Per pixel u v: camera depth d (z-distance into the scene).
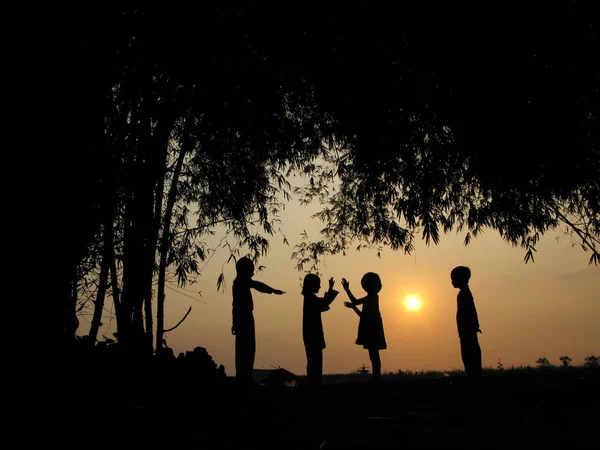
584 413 4.65
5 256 4.76
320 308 9.75
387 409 5.38
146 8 6.28
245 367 8.59
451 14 7.93
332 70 8.40
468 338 9.57
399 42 8.48
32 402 4.45
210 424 4.68
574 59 8.19
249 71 7.43
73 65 5.22
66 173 5.12
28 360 4.67
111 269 8.35
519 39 7.97
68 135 5.14
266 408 5.63
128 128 6.48
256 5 7.30
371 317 10.02
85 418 4.55
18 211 4.83
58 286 5.00
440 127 9.33
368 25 8.13
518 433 3.93
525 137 8.62
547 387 6.54
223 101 7.41
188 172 10.23
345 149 10.88
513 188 10.16
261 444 3.84
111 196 5.98
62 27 5.15
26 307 4.77
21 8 5.00
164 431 4.36
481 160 9.26
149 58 6.26
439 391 6.77
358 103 8.79
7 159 4.84
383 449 3.54
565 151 8.73
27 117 4.92
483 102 8.41
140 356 6.97
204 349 7.49
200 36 6.68
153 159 7.27
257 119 8.02
